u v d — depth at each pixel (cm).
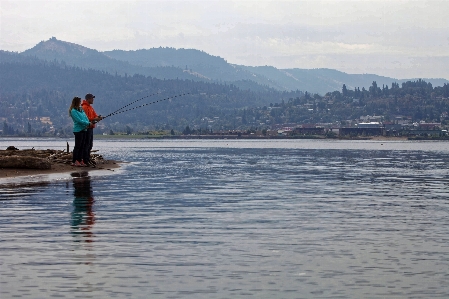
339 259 1173
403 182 2914
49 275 1054
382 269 1101
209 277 1047
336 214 1758
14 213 1742
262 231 1467
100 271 1081
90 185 2630
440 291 972
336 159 5862
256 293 962
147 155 7056
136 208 1869
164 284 1005
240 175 3353
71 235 1402
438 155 7375
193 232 1452
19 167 3216
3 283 1006
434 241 1347
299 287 993
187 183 2797
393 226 1546
